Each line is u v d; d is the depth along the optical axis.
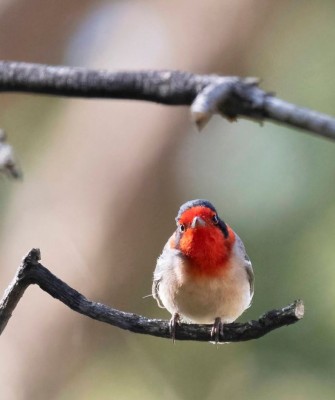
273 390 10.81
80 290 12.37
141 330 5.16
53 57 13.44
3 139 5.05
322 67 12.63
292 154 11.27
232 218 11.30
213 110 4.21
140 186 12.70
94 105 13.03
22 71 5.20
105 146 12.88
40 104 13.41
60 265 12.38
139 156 12.77
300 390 10.64
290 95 12.70
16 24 13.09
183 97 4.70
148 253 12.67
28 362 12.20
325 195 10.91
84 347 12.24
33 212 12.70
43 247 12.49
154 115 12.81
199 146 12.51
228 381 11.35
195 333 5.32
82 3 13.27
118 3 13.55
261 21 13.11
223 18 13.16
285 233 10.88
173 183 12.63
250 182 11.47
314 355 10.59
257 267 10.76
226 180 11.93
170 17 13.37
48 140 13.25
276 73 13.05
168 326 5.30
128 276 12.54
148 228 12.67
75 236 12.54
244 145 11.91
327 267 10.62
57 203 12.76
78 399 12.24
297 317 5.05
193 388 11.68
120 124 12.91
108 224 12.59
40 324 12.24
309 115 4.04
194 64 13.11
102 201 12.68
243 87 4.27
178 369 11.88
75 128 13.09
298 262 10.70
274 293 10.62
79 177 12.84
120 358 12.25
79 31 13.44
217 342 5.37
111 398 12.12
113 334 12.24
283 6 13.06
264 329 5.15
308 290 10.60
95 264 12.47
